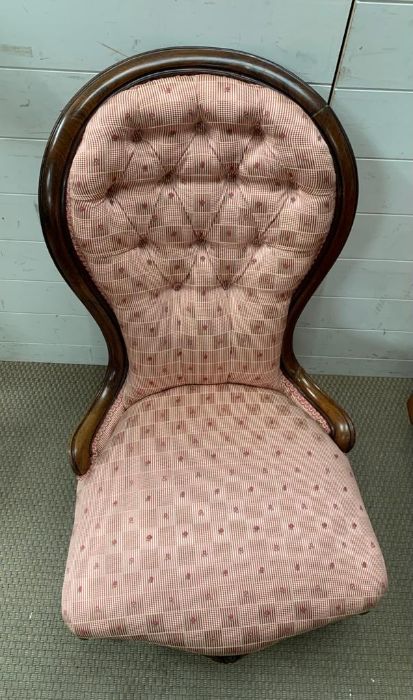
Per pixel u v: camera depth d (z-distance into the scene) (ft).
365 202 3.77
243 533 2.88
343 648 3.88
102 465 3.19
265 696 3.70
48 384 5.16
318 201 2.73
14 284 4.45
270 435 3.27
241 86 2.52
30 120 3.37
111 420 3.41
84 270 2.89
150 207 2.74
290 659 3.83
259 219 2.86
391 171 3.58
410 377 5.32
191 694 3.69
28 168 3.63
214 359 3.32
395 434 5.00
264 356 3.30
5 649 3.79
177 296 3.14
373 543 3.01
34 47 3.02
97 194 2.56
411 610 4.05
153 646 3.84
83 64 3.10
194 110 2.50
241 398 3.43
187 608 2.73
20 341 5.05
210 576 2.77
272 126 2.54
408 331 4.81
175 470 3.09
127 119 2.44
